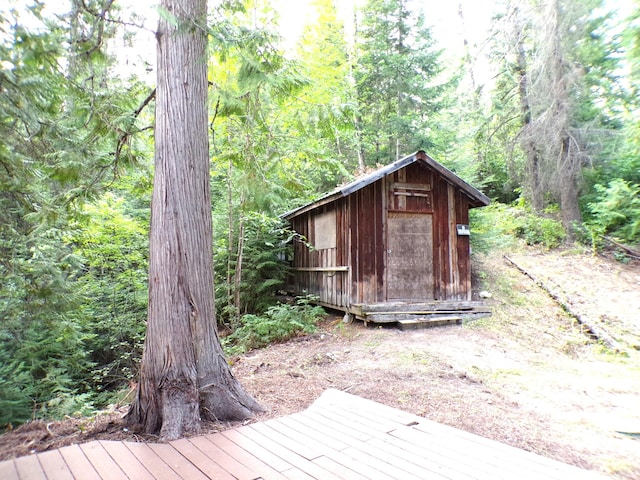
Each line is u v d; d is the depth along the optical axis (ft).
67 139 15.24
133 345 27.50
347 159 54.60
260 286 31.96
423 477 8.66
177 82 12.66
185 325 12.03
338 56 49.75
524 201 46.88
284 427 11.65
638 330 24.09
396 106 52.80
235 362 20.15
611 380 16.98
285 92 15.74
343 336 24.63
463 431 11.30
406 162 27.14
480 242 34.32
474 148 52.08
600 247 37.27
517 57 46.50
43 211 15.07
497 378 17.08
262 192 17.97
